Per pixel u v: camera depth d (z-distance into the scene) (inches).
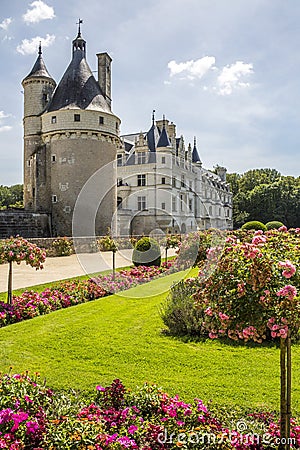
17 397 137.5
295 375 197.2
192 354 227.8
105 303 372.5
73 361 217.5
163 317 285.3
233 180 3363.7
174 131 1834.4
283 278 124.2
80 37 1369.3
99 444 117.7
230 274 133.7
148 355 226.2
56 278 543.8
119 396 154.5
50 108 1328.7
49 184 1327.5
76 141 1282.0
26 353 229.9
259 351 231.9
